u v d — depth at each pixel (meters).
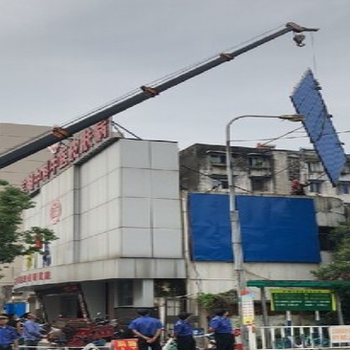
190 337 15.09
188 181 37.94
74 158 34.03
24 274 38.62
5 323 14.20
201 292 28.77
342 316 27.14
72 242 33.16
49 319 38.12
